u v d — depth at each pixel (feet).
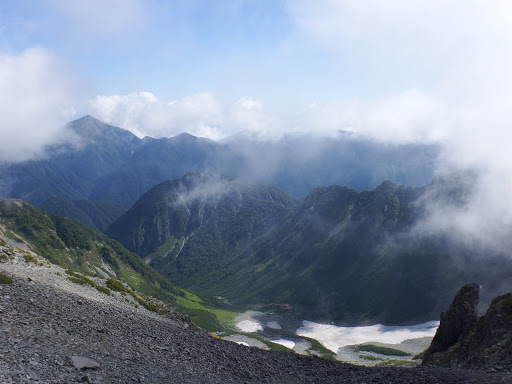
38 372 62.03
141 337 116.67
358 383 117.91
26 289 120.26
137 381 75.05
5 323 83.35
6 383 53.42
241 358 133.39
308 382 121.49
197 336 154.30
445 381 108.17
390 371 134.00
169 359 102.01
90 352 83.30
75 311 116.26
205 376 96.43
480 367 157.69
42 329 88.07
